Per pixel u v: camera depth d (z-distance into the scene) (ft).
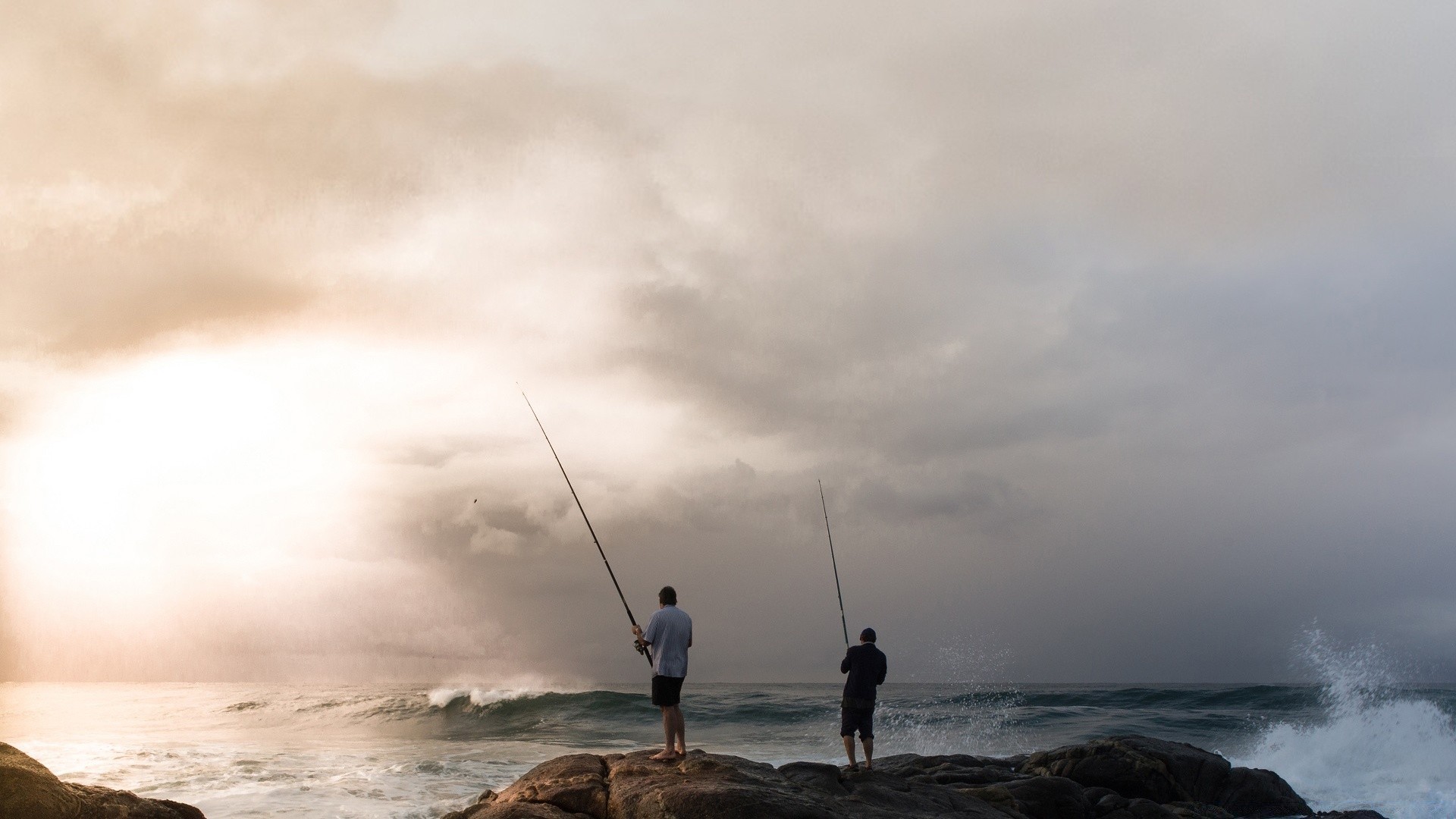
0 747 31.68
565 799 31.65
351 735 94.58
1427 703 69.36
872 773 37.42
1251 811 46.78
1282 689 129.29
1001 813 35.76
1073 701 134.00
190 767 56.70
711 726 105.09
